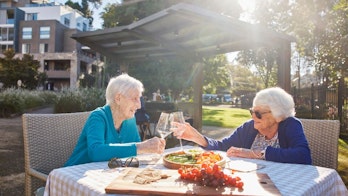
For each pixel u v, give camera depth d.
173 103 9.51
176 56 10.12
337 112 10.11
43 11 59.38
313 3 12.35
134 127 2.49
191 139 2.49
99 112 2.24
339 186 1.76
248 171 1.72
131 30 7.16
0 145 6.94
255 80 53.56
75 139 2.76
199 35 7.51
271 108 2.28
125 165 1.77
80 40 8.50
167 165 1.78
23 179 4.30
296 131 2.24
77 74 45.50
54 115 2.66
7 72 33.44
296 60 24.14
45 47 54.16
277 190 1.33
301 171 1.76
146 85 18.88
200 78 9.55
